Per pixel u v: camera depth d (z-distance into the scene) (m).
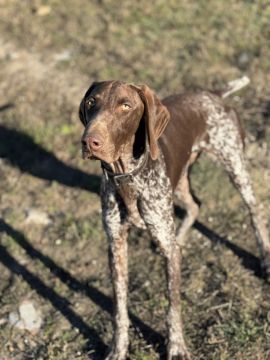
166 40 3.62
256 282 2.29
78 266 2.42
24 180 2.83
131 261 2.41
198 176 2.72
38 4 4.16
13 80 3.48
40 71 3.52
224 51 3.45
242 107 3.06
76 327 2.21
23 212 2.67
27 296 2.32
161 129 1.84
